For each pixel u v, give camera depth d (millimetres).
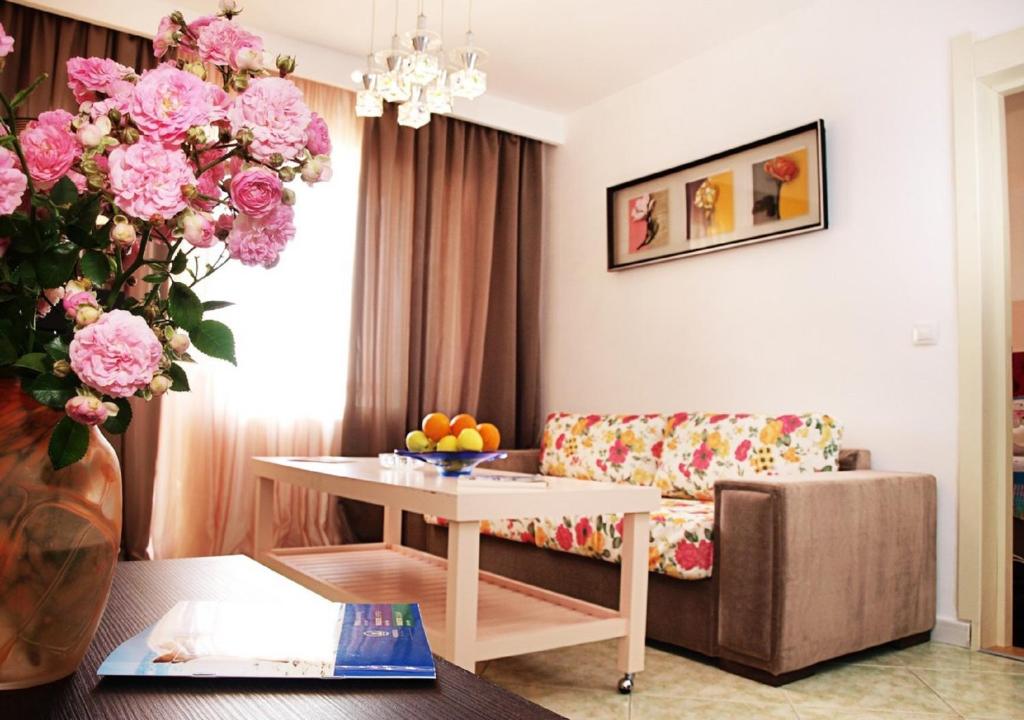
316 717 574
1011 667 2426
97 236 690
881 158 3043
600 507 2039
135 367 597
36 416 651
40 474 631
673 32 3596
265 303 3768
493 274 4453
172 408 3553
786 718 1948
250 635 734
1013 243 4895
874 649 2617
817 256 3236
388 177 4047
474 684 658
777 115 3439
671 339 3857
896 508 2576
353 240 3998
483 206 4383
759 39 3541
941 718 1968
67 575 634
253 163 712
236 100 691
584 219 4438
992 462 2719
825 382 3176
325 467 2652
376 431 3932
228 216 753
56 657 635
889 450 2945
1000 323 2742
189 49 771
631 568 2127
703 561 2369
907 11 2990
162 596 932
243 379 3699
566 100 4406
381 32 3684
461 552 1814
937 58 2893
